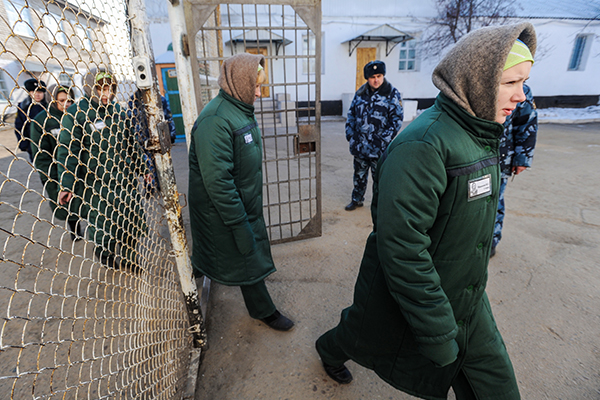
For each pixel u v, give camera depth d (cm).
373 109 350
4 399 166
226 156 165
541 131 919
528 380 173
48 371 180
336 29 1271
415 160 98
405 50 1357
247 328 214
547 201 400
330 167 589
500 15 1251
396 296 105
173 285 181
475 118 99
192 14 227
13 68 582
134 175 143
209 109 171
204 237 189
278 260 292
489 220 110
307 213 389
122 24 124
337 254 301
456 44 101
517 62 93
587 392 166
